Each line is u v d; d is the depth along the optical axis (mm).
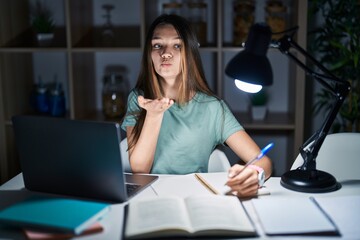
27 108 3318
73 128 1438
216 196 1450
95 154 1441
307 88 3242
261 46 1435
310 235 1252
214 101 2053
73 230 1234
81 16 3094
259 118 3074
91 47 3012
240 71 1424
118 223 1341
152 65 1981
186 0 3172
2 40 2998
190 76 1994
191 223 1280
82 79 3129
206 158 2049
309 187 1569
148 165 1879
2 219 1295
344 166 1975
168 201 1410
